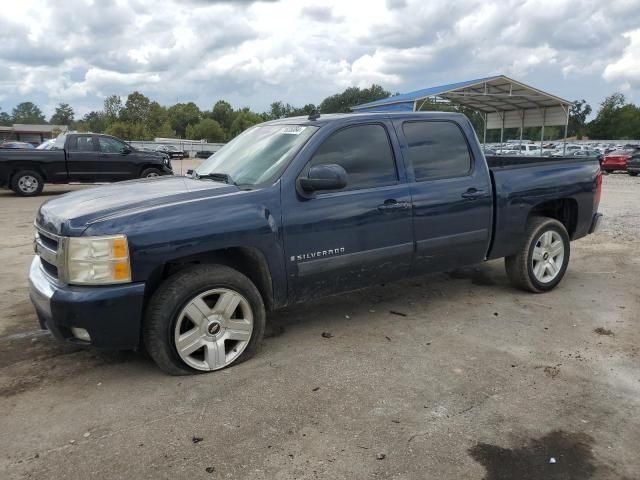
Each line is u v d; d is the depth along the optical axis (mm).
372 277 4527
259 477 2723
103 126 97750
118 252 3398
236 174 4367
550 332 4613
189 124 118500
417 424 3188
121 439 3047
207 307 3750
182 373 3771
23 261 7234
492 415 3285
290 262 4043
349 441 3014
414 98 22938
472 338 4484
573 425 3184
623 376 3795
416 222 4637
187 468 2791
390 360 4051
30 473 2768
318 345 4336
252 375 3799
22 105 179250
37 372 3893
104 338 3469
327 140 4281
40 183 15242
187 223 3594
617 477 2732
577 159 6043
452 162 4957
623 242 8414
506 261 5684
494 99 27141
